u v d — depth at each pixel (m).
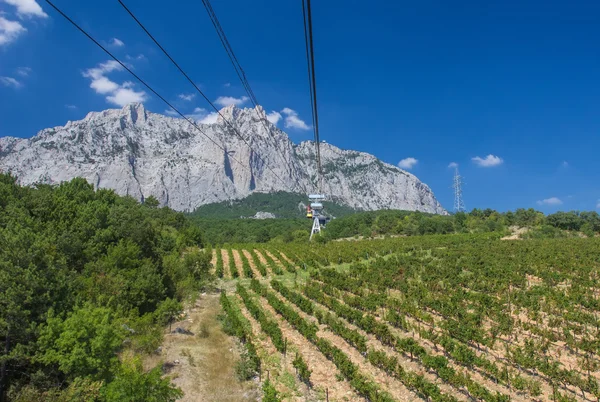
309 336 28.48
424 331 28.28
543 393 21.64
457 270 52.81
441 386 22.44
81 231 37.78
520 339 29.72
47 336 18.14
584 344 25.72
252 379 22.84
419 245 78.69
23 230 22.61
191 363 23.89
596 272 48.72
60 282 21.70
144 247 41.28
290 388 21.94
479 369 24.53
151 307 33.25
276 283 46.56
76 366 17.75
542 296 39.19
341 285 45.72
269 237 135.25
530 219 125.31
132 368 16.64
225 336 29.50
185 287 41.50
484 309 35.00
